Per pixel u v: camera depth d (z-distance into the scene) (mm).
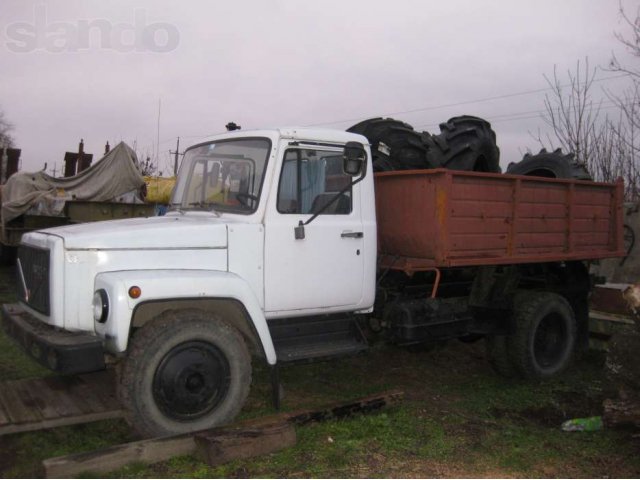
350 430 4504
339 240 4969
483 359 7223
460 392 5848
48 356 3850
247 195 4730
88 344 3844
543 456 4238
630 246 8523
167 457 3848
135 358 3924
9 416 3947
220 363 4219
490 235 5562
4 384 4664
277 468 3836
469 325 5836
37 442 4137
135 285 3920
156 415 3979
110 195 11891
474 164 6320
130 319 3896
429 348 6980
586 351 7180
